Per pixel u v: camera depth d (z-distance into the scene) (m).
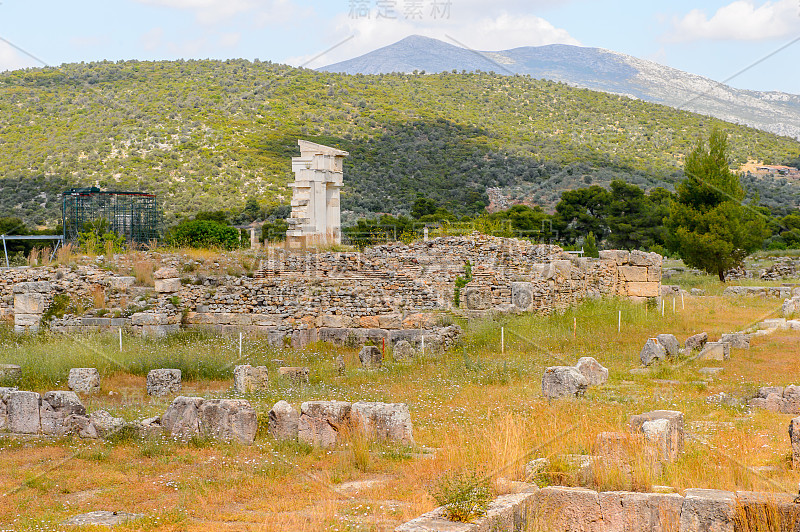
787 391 14.65
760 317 21.11
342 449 12.31
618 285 33.03
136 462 11.94
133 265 30.72
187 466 11.64
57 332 26.64
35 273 29.84
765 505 8.09
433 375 19.91
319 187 39.47
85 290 28.89
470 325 25.86
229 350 23.48
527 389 17.38
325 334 26.27
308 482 10.55
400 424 12.61
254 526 8.64
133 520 8.88
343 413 12.86
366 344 25.52
